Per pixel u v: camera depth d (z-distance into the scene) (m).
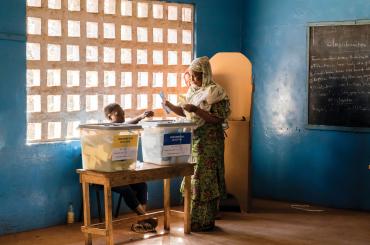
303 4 7.10
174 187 6.97
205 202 5.82
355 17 6.72
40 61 5.74
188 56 7.06
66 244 5.31
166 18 6.78
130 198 5.72
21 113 5.62
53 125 5.93
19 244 5.29
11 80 5.53
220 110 5.82
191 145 5.63
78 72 6.03
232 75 6.73
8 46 5.49
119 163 4.99
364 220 6.33
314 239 5.56
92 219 6.12
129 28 6.42
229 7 7.45
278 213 6.65
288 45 7.24
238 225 6.08
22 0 5.56
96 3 6.14
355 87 6.77
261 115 7.51
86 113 6.11
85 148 5.08
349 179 6.86
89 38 6.09
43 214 5.84
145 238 5.54
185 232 5.72
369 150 6.71
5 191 5.55
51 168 5.86
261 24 7.45
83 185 5.16
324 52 6.96
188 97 5.96
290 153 7.28
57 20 5.84
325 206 7.02
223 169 6.02
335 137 6.93
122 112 5.94
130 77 6.46
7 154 5.55
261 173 7.53
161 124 5.35
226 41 7.43
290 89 7.25
